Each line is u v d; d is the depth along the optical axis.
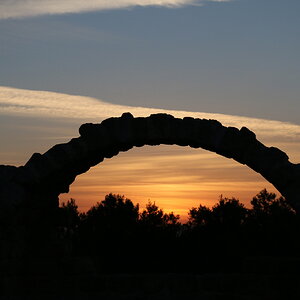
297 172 24.59
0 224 24.08
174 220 73.69
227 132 25.22
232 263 65.81
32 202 25.91
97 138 25.42
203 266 66.25
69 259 27.66
